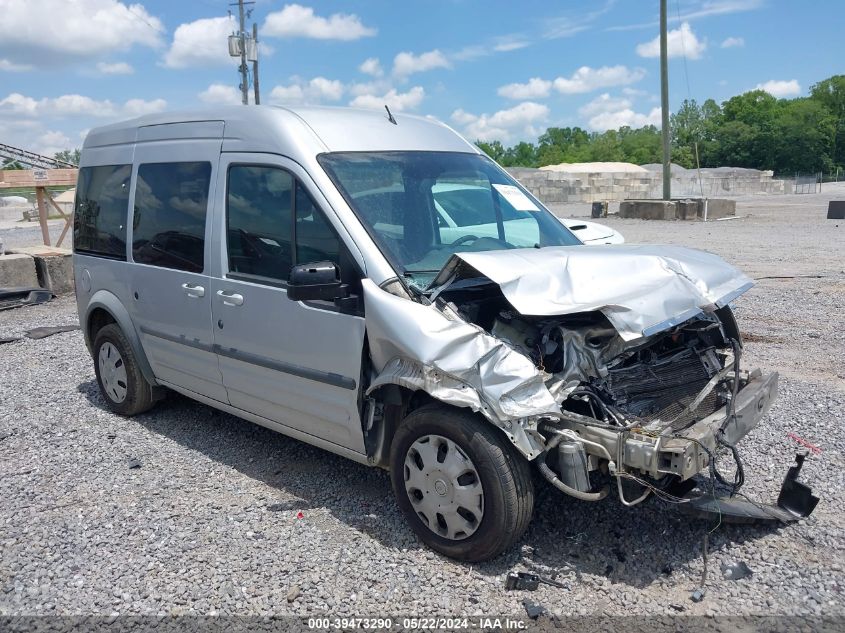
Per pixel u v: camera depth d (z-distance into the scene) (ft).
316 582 11.78
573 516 13.48
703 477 14.74
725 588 11.32
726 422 11.84
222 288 15.58
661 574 11.74
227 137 15.90
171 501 14.88
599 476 12.21
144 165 18.38
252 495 15.05
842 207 81.41
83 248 20.80
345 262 13.07
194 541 13.21
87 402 21.71
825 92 356.59
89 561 12.68
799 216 88.12
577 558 12.21
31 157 88.58
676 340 13.82
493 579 11.65
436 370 11.46
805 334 26.89
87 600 11.53
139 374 19.35
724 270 13.46
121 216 19.06
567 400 12.15
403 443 12.53
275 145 14.64
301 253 13.96
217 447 17.79
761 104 321.32
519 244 15.33
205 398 17.35
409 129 16.53
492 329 12.53
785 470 15.19
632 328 11.14
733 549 12.35
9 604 11.52
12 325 34.24
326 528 13.52
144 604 11.38
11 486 15.84
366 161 14.60
